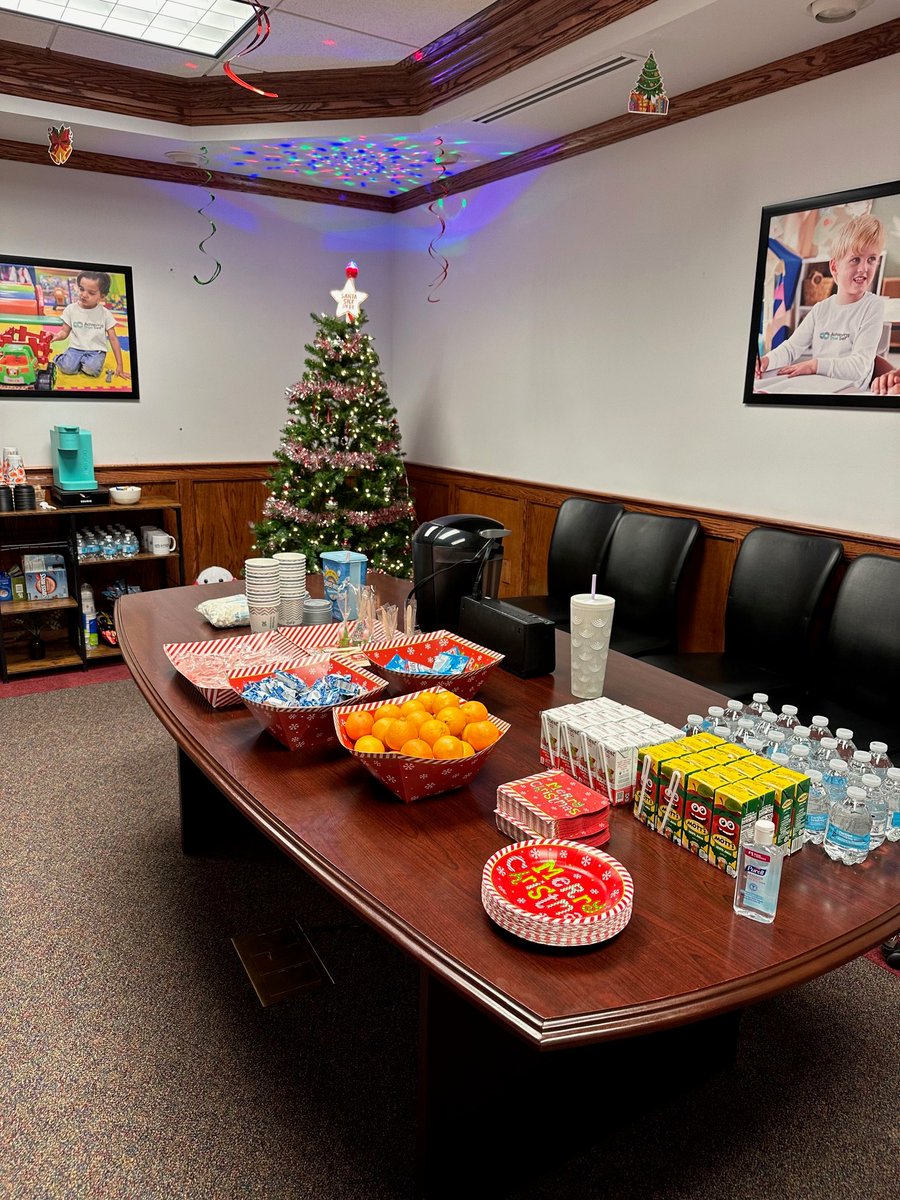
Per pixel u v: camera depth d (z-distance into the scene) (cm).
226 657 200
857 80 274
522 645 197
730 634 307
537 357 436
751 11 254
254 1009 190
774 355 312
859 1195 147
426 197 503
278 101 394
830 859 126
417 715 144
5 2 312
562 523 386
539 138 397
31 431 448
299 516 458
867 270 277
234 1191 145
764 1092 170
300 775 151
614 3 279
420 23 328
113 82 380
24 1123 158
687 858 126
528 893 112
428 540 221
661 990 97
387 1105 164
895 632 248
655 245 358
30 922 220
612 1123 158
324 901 233
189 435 498
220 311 495
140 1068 172
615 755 138
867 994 200
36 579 422
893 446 279
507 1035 136
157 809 283
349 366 464
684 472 360
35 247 434
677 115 336
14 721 358
